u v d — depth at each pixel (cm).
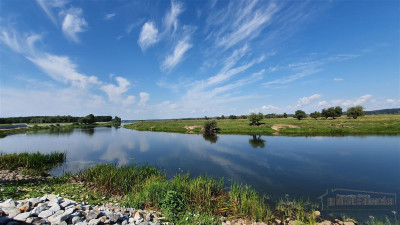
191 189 1007
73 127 9688
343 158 2070
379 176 1486
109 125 11944
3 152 2595
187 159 2108
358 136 3606
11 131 6712
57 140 4006
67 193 1024
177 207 810
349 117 8581
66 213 597
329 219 858
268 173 1580
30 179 1345
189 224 695
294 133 4228
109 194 1071
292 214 900
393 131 3931
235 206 911
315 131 4291
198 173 1588
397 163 1853
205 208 885
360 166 1770
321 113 8812
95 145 3231
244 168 1734
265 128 4866
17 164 1739
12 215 551
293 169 1692
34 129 7938
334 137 3591
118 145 3194
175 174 1555
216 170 1677
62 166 1831
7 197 855
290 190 1220
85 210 688
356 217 881
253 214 841
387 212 921
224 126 5800
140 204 874
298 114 8306
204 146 2967
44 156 1927
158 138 4153
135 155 2355
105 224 589
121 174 1278
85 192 1080
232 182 1362
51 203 663
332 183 1344
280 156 2203
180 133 5203
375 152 2330
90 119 13288
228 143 3228
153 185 1012
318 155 2228
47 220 553
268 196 1124
